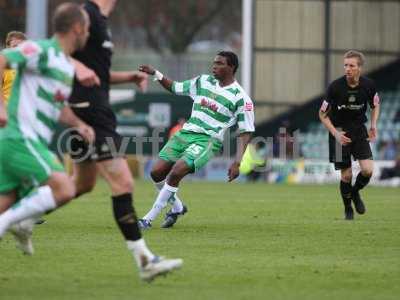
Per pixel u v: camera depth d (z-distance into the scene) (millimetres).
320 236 36031
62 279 25891
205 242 33906
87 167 27047
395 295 24156
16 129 23594
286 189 70688
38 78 23656
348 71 41531
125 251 31109
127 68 97062
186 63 94625
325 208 50031
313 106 91500
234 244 33406
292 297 23688
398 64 94312
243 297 23578
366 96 42156
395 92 94562
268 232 37344
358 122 42719
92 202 52656
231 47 154625
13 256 29781
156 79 39188
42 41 23656
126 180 25281
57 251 31031
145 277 24375
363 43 93188
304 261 29453
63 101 24031
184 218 43219
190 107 87688
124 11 143625
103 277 26219
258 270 27641
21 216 23766
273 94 91250
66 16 23672
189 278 26172
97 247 32094
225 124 38688
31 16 82688
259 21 90688
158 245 32938
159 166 38844
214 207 50250
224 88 38625
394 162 83875
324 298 23625
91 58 26469
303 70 91500
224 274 26891
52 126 24219
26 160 23531
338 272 27438
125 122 88125
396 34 94188
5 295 23578
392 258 30250
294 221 42094
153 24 142625
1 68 23109
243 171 86188
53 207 23844
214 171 87938
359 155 42625
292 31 91125
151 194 61750
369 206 51750
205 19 141625
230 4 151250
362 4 92750
